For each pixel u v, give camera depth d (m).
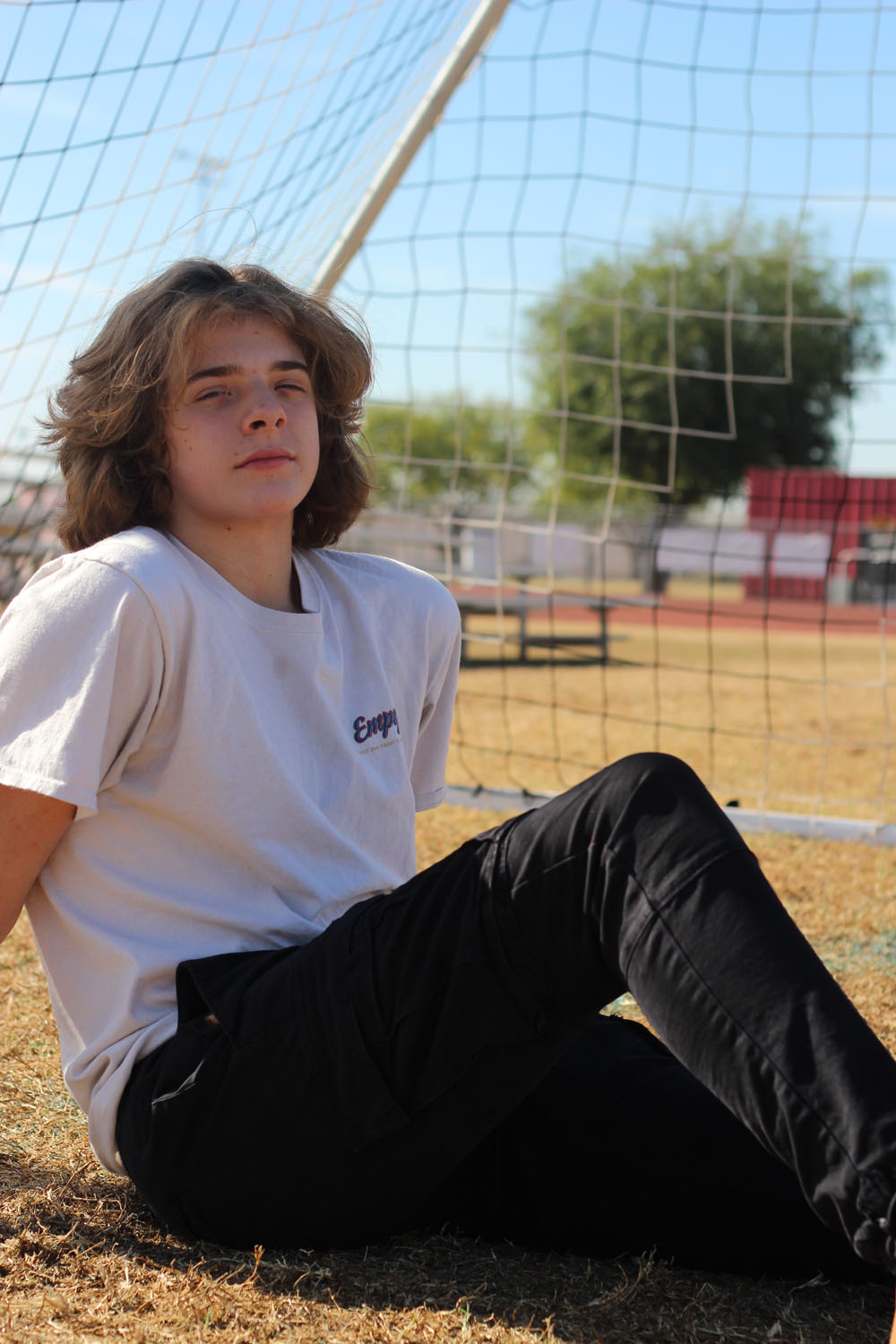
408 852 1.36
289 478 1.26
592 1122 1.22
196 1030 1.13
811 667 8.57
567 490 26.23
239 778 1.20
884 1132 0.86
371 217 3.14
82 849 1.21
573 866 1.02
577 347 26.05
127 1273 1.15
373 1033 1.07
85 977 1.23
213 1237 1.20
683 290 25.78
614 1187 1.21
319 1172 1.12
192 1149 1.14
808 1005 0.92
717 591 20.62
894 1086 0.89
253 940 1.22
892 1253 0.85
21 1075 1.72
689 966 0.95
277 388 1.28
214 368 1.23
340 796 1.28
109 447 1.29
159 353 1.23
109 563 1.16
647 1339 1.08
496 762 4.53
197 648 1.17
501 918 1.04
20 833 1.15
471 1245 1.26
